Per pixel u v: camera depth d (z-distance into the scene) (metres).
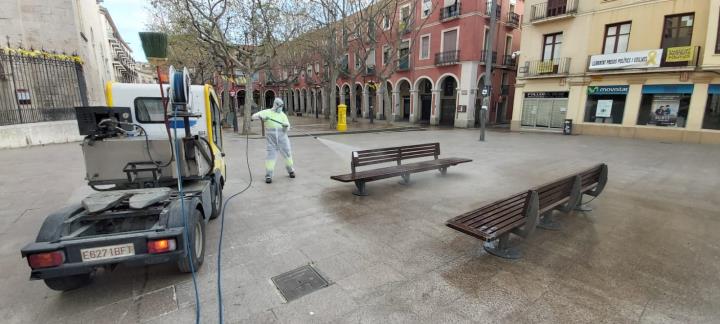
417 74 27.23
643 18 15.66
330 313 2.56
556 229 4.29
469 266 3.31
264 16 15.76
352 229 4.24
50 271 2.46
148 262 2.63
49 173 7.48
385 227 4.31
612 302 2.72
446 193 5.93
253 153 10.51
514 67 26.16
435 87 25.77
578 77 18.03
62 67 14.09
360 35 22.20
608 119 17.31
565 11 18.22
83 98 14.62
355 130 19.44
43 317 2.51
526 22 20.20
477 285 2.97
